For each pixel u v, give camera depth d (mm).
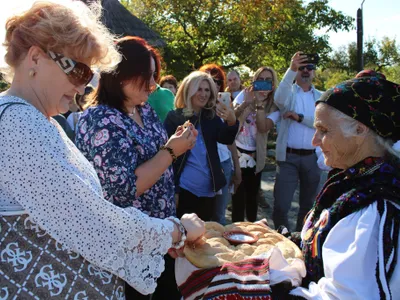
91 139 1771
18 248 1114
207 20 17625
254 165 4395
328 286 1307
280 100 4133
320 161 3180
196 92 3180
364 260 1258
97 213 1165
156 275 1321
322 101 1474
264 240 1843
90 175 1264
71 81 1177
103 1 9836
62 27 1113
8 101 1109
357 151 1414
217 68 4297
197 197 3148
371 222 1277
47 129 1130
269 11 17625
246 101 4188
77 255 1190
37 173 1086
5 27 1156
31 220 1126
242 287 1431
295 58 4109
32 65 1146
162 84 5148
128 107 1934
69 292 1169
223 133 3160
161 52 15867
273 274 1466
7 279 1099
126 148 1764
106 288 1251
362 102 1380
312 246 1481
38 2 1150
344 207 1374
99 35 1205
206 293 1494
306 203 4262
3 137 1079
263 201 5699
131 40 1897
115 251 1202
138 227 1251
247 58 18000
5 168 1079
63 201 1115
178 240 1527
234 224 2080
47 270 1142
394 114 1364
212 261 1613
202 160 3135
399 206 1304
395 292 1247
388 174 1357
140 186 1817
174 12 17234
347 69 31062
